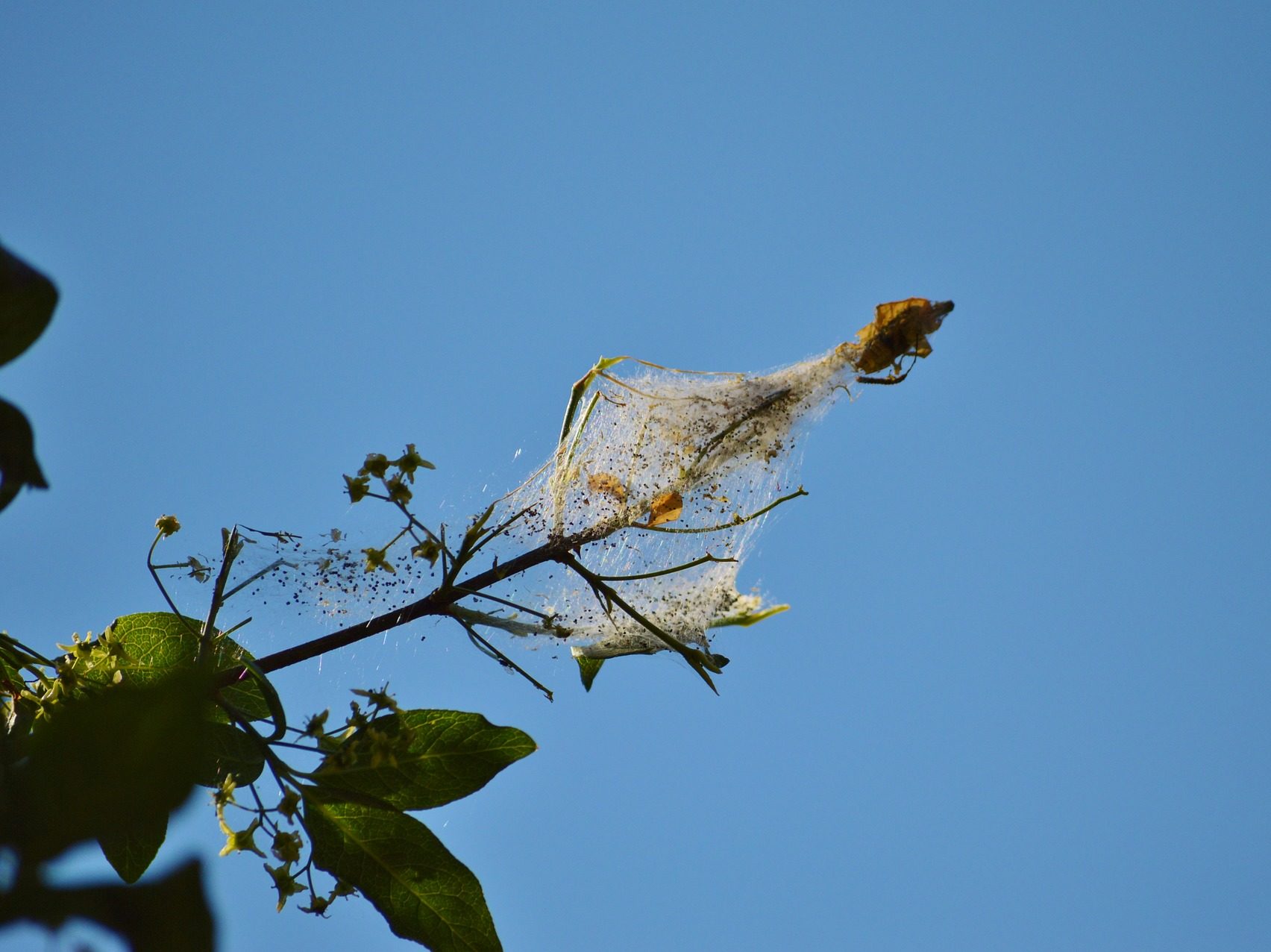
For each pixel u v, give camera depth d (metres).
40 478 4.39
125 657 4.53
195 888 3.34
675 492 4.60
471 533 4.54
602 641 4.60
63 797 3.35
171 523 4.58
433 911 4.49
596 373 4.60
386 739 4.50
